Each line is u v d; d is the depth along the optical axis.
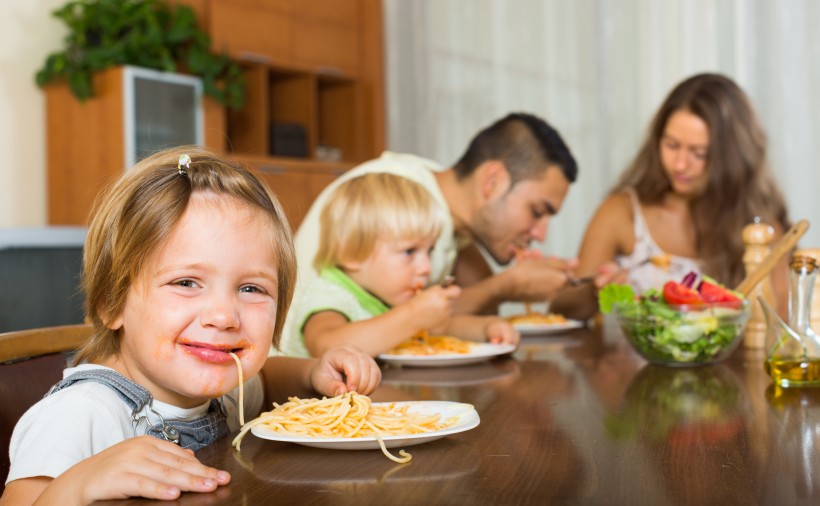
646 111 4.66
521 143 2.18
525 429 0.87
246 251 0.84
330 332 1.43
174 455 0.68
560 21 4.92
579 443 0.80
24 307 2.49
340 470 0.71
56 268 2.60
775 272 2.15
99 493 0.63
